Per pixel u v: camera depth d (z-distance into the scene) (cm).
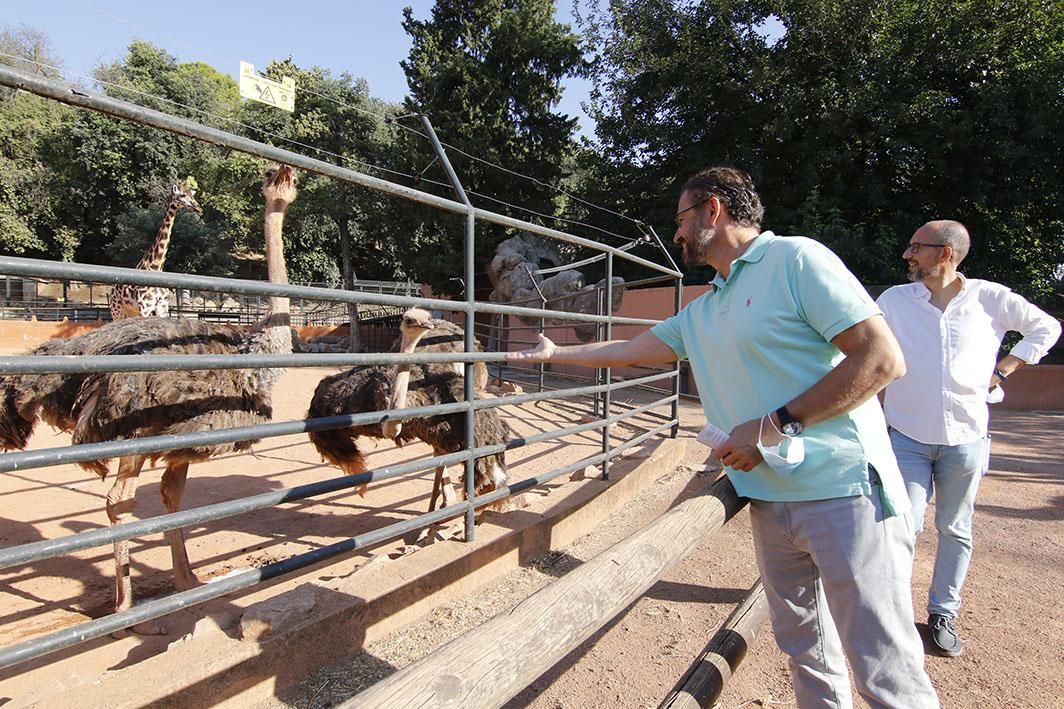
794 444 202
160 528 233
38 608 386
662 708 213
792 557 228
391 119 822
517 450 804
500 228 2388
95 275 204
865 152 1700
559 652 171
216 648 279
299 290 267
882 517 202
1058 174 1592
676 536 229
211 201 3553
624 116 2058
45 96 193
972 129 1569
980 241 1692
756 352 211
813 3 1684
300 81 2716
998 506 602
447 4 2430
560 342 1755
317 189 2495
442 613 360
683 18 1978
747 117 1839
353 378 516
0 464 195
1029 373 1323
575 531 479
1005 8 1611
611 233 1975
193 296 2834
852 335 191
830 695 231
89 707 237
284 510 570
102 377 361
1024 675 317
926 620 365
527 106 2373
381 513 567
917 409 337
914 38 1667
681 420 1027
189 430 366
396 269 3569
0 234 3478
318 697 288
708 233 228
